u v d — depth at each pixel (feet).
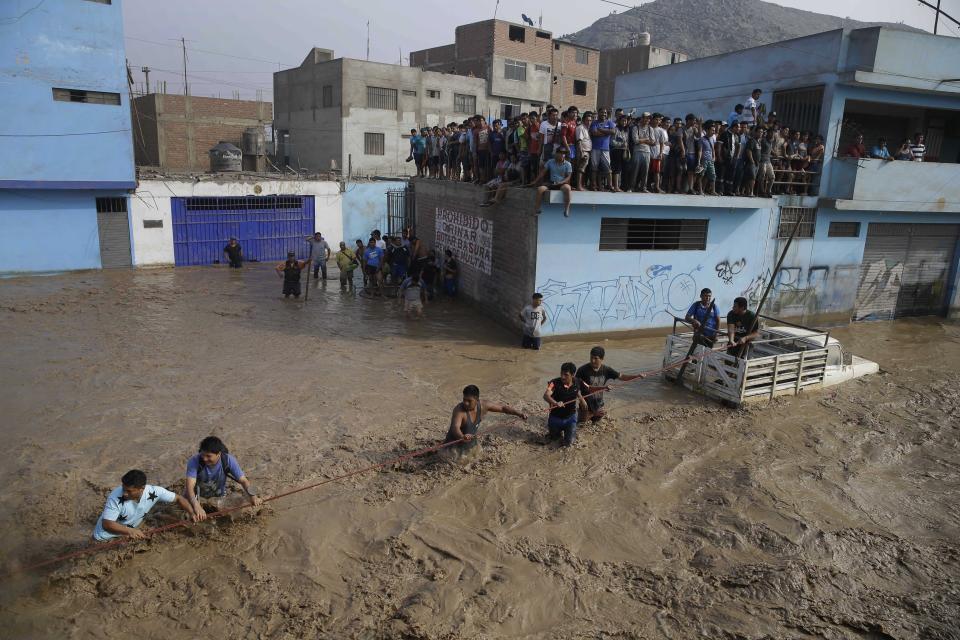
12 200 68.54
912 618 19.75
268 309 56.65
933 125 64.34
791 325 41.45
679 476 27.99
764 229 53.93
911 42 52.44
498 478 26.78
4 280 67.92
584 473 27.66
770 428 33.60
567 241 46.96
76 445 28.48
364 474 26.58
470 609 19.19
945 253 63.72
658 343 49.67
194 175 82.74
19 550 20.95
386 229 97.81
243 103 144.77
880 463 30.37
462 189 59.67
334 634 17.98
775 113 59.52
